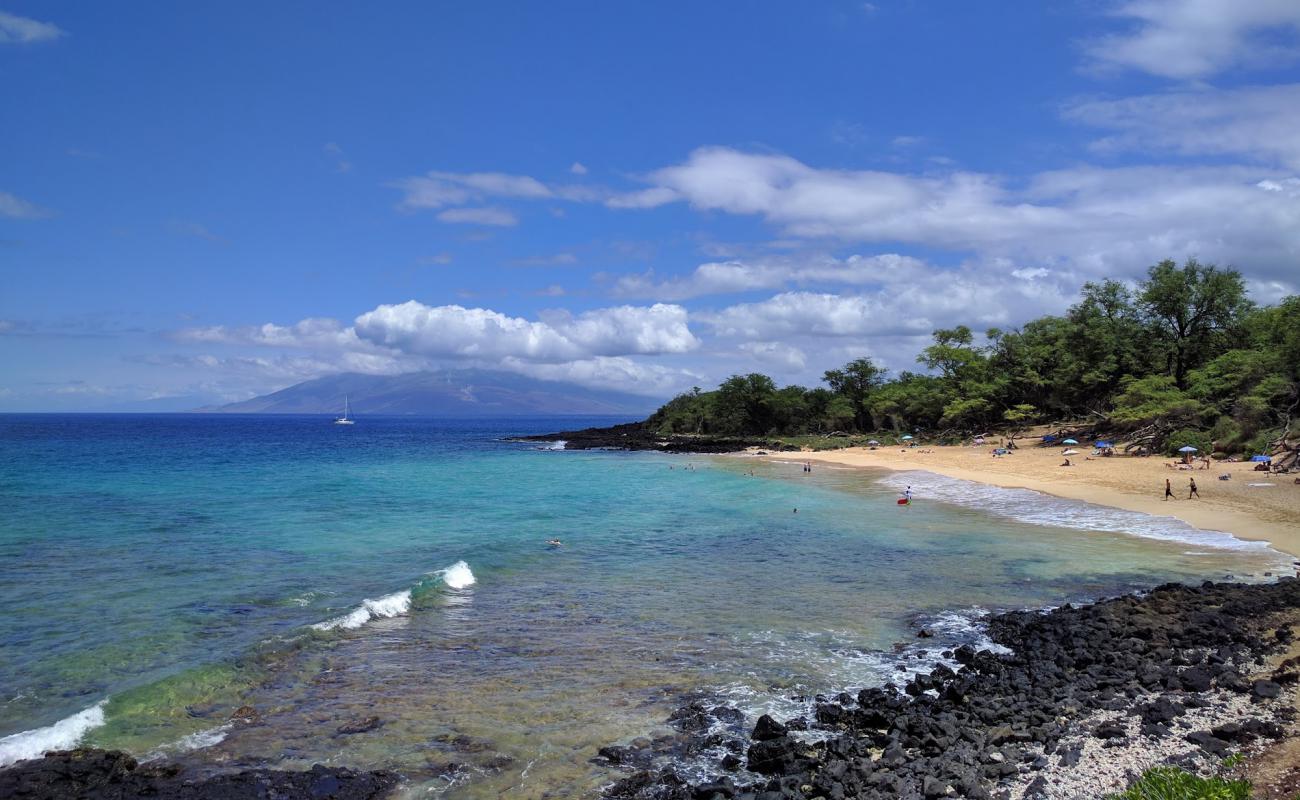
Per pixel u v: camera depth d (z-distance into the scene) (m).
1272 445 53.34
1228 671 14.56
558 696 14.97
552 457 98.50
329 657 17.02
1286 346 59.84
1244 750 10.73
